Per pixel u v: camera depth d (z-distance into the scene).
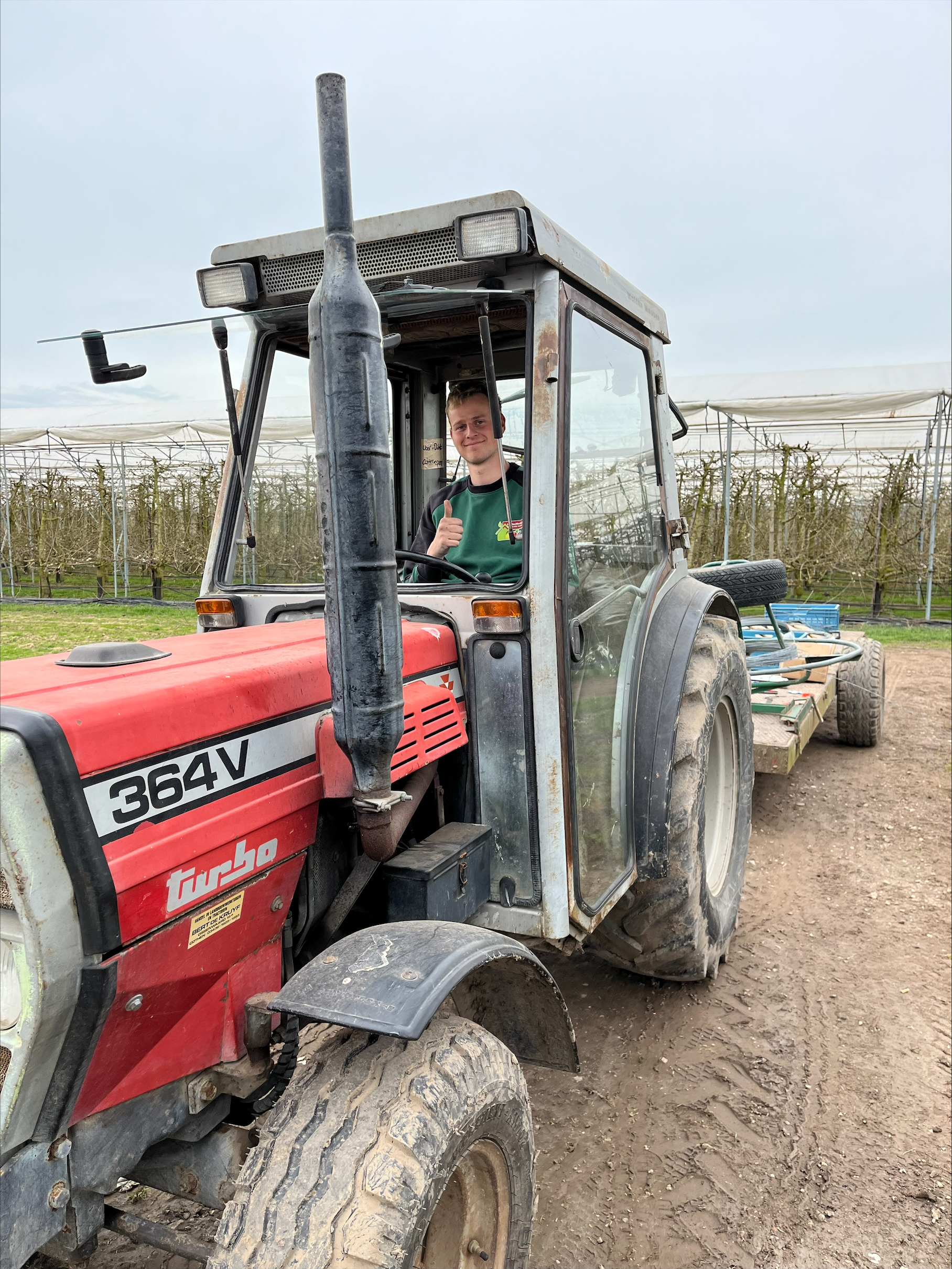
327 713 1.90
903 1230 2.32
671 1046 3.09
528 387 2.23
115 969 1.34
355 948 1.66
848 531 16.39
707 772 3.12
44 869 1.27
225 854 1.60
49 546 19.33
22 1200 1.35
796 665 5.47
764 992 3.43
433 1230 1.72
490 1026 2.12
